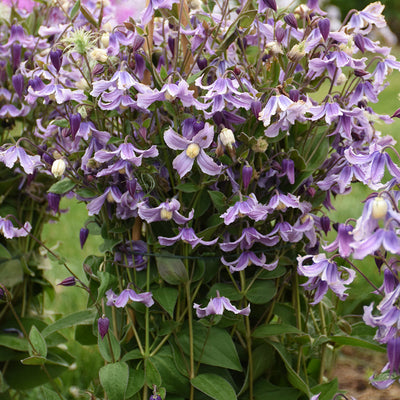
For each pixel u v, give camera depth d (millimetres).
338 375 1385
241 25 1024
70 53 1040
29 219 1238
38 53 1200
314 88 1049
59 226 1833
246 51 1093
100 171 1026
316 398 1033
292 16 1017
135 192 1022
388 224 873
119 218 1053
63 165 999
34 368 1219
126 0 1171
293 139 1066
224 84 979
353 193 1871
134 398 1069
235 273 1085
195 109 1032
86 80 1021
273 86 1042
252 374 1078
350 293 1373
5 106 1164
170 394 1053
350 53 1011
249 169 999
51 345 1212
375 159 926
